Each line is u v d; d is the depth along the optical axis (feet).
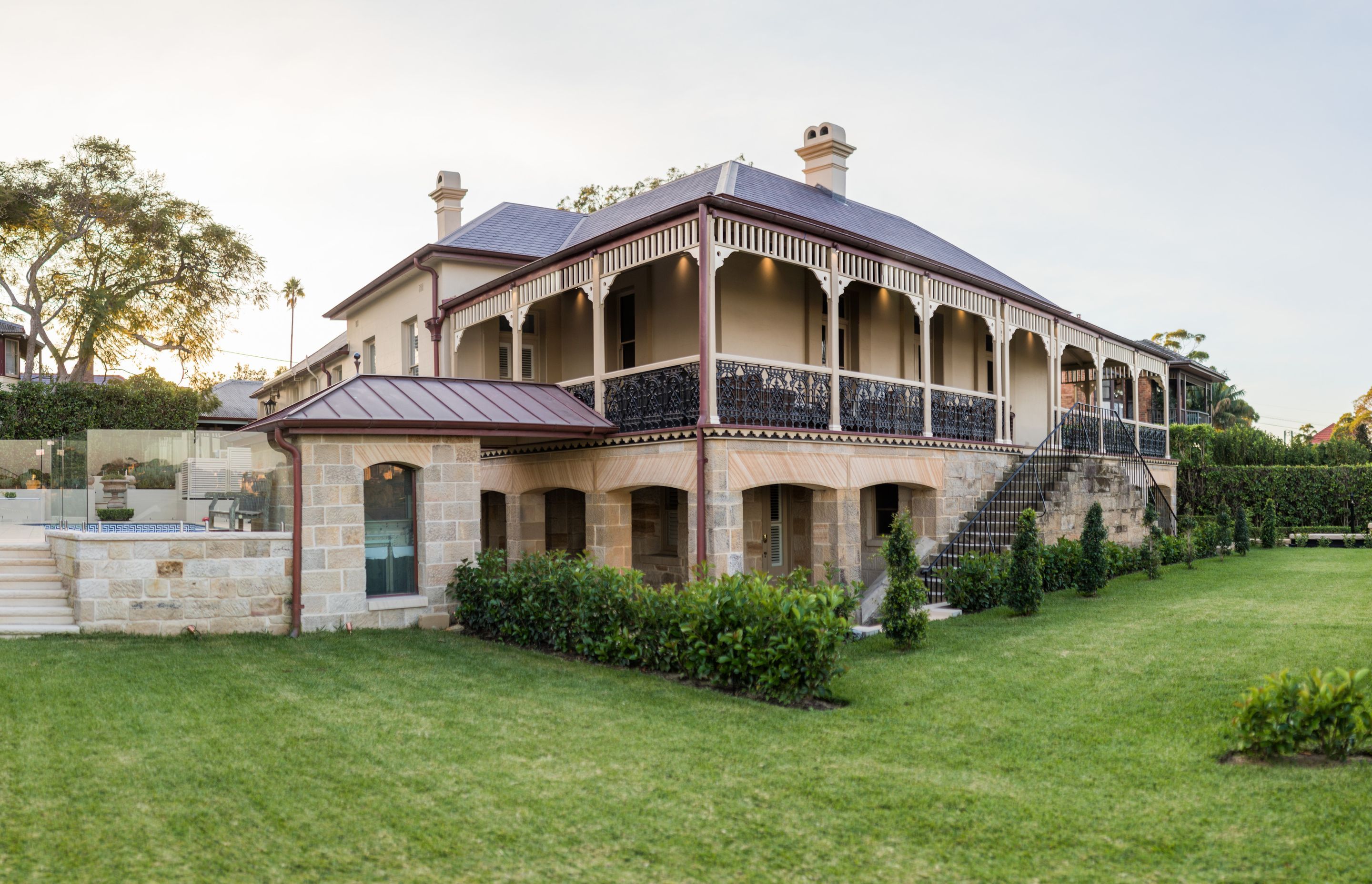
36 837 15.30
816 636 24.88
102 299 104.99
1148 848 14.82
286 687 26.84
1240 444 96.94
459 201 71.36
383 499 39.73
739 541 39.37
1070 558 47.62
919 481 49.11
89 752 20.01
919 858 14.74
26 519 58.29
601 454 45.37
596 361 45.44
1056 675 27.45
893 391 48.39
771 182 54.80
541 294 48.75
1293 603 40.81
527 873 14.26
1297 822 15.40
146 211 109.19
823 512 44.70
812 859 14.74
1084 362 81.05
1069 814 16.38
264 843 15.31
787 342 51.90
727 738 21.68
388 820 16.42
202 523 43.47
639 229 41.81
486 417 41.22
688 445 39.40
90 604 34.14
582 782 18.48
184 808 16.81
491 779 18.65
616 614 31.37
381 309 69.46
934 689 26.30
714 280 38.47
